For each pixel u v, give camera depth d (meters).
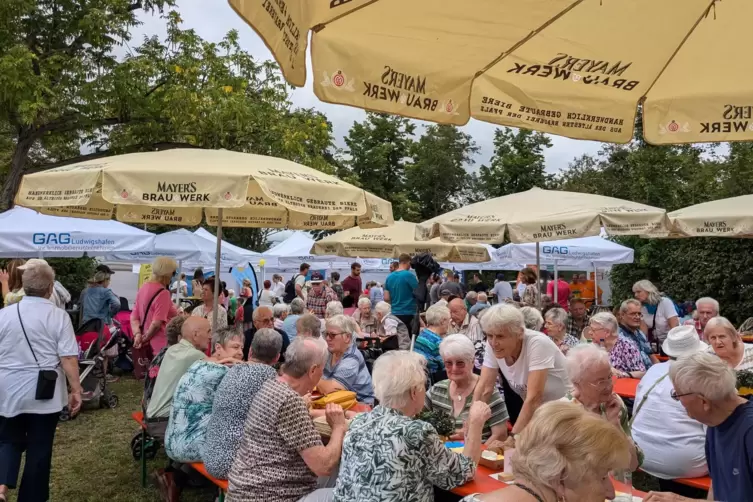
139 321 7.35
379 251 11.19
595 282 20.30
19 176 14.85
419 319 9.38
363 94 2.16
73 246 8.76
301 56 1.68
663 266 17.70
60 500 5.06
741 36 2.63
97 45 14.80
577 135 2.68
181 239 12.84
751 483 2.54
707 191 19.97
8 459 4.11
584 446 1.71
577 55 2.60
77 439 6.80
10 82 12.12
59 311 4.38
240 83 16.61
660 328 8.02
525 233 6.62
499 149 43.00
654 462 3.65
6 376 4.11
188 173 4.23
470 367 4.18
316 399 4.72
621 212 6.59
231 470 3.41
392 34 2.22
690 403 2.71
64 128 15.08
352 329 5.77
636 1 2.36
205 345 5.30
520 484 1.79
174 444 4.29
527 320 5.72
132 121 15.95
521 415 3.85
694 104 2.80
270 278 25.16
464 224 6.98
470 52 2.38
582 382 3.26
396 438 2.75
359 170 40.34
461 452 3.33
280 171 4.68
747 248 14.94
